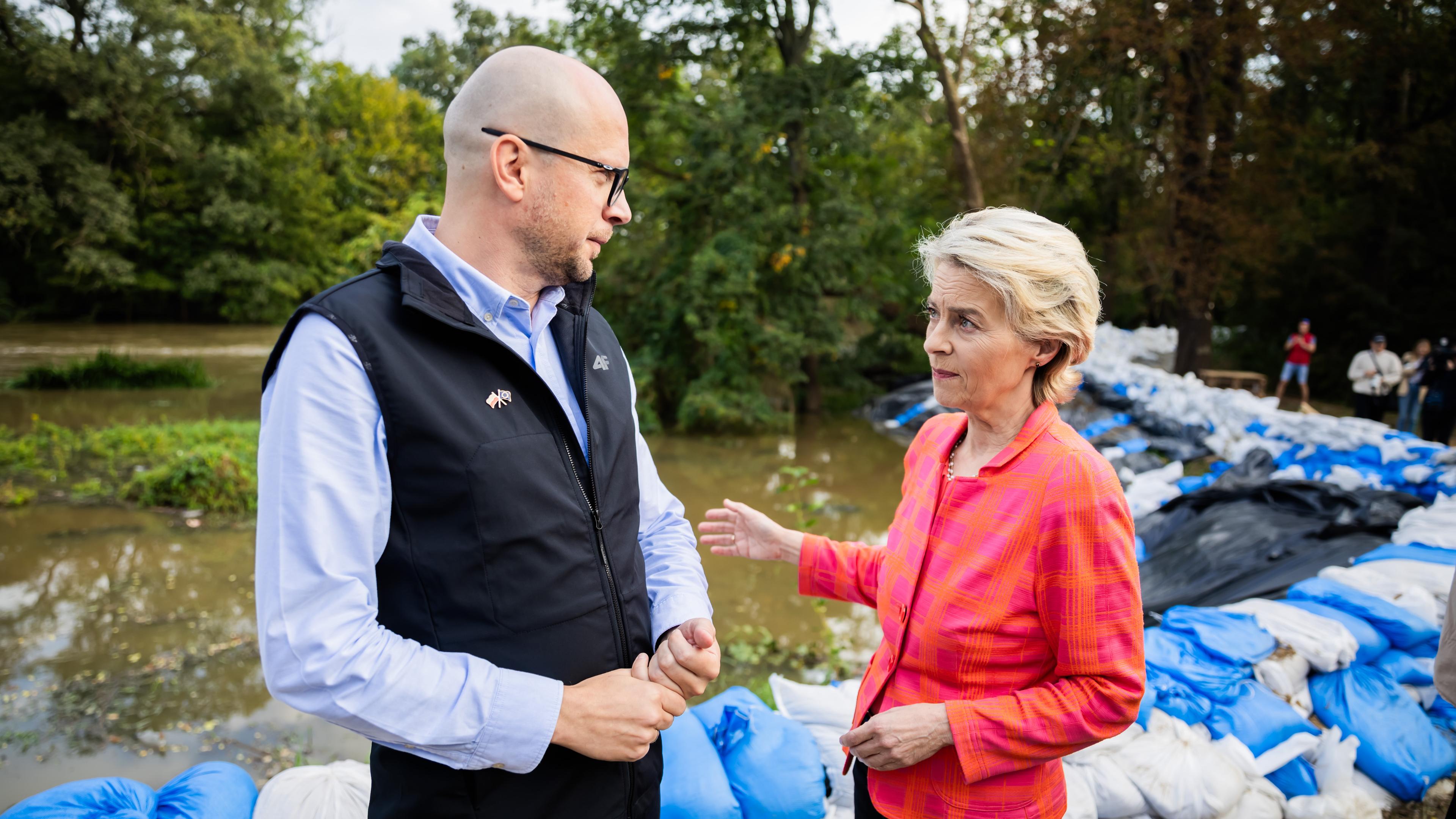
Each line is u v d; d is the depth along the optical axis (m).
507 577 1.04
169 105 26.56
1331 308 19.11
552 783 1.07
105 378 15.68
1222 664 2.48
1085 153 15.45
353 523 0.96
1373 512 4.11
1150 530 4.90
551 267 1.15
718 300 13.55
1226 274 16.78
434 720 0.96
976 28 14.63
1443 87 16.16
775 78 14.23
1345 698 2.47
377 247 16.53
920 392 14.98
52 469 9.02
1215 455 8.93
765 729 2.10
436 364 1.04
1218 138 14.74
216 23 26.47
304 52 31.44
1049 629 1.21
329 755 3.58
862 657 4.70
